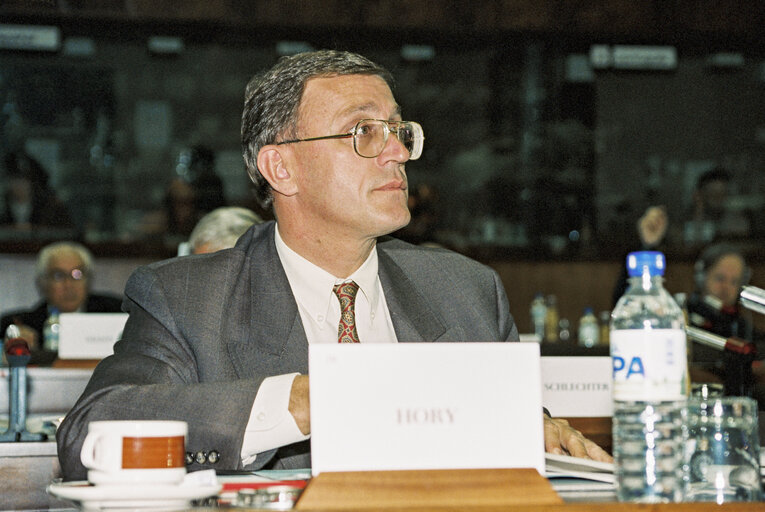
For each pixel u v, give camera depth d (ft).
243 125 6.53
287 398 4.67
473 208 22.67
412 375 3.76
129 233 21.79
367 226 5.99
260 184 6.53
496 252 21.83
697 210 22.91
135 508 3.61
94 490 3.56
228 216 10.88
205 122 22.52
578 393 8.13
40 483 6.47
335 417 3.69
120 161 22.08
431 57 22.67
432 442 3.73
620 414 3.89
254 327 5.91
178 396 4.75
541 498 3.47
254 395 4.70
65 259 17.97
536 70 22.81
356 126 5.98
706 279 17.04
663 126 23.29
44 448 6.49
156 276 5.96
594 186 22.82
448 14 21.30
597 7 21.62
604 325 21.02
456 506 3.14
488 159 22.77
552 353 12.23
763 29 21.80
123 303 6.25
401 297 6.42
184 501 3.66
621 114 23.15
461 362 3.81
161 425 3.77
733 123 23.45
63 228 21.58
